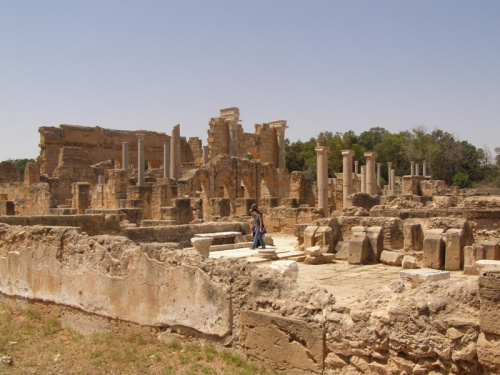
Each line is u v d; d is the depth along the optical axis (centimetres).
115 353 923
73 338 1047
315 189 4819
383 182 9294
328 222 2042
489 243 1614
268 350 792
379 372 673
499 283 591
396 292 721
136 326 994
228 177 5131
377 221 1969
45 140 6775
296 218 2891
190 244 1850
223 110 6169
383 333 672
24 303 1227
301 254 1925
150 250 983
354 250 1830
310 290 798
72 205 3838
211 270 882
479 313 610
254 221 1869
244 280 848
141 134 4922
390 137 11038
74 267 1120
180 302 920
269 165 5669
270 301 805
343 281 1483
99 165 6091
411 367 647
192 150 8038
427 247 1700
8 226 1323
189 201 3133
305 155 10162
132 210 2500
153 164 8019
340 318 721
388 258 1812
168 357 876
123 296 1019
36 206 3753
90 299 1082
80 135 7081
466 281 663
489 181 9119
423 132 10750
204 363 830
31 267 1216
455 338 620
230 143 6062
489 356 591
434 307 643
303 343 752
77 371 861
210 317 874
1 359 907
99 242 1095
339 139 10356
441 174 9469
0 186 5253
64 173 5697
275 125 6725
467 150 9800
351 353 702
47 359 927
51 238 1181
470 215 2069
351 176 3669
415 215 2161
